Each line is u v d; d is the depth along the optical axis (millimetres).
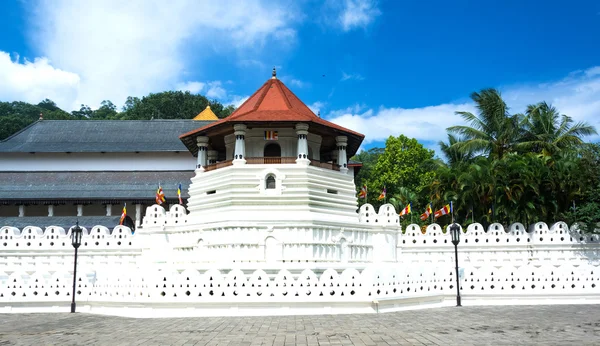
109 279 24906
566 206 36281
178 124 71062
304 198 34156
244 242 32031
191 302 23156
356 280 23672
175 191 59656
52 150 63312
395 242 35375
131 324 20250
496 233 34562
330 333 16891
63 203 57438
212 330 18016
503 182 36906
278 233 32219
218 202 35094
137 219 58156
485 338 15578
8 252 35438
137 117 112875
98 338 16641
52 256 35562
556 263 33531
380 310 23453
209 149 42750
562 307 25000
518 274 27000
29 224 50812
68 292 25625
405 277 24984
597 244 33500
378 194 70125
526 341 15016
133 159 65312
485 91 52531
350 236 34375
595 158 34781
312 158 38344
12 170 64188
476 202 38750
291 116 35469
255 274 23547
